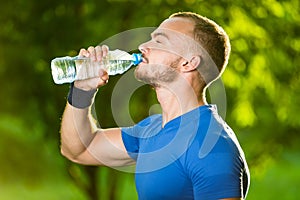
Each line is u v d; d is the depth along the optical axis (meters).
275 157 14.38
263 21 12.09
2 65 12.48
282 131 14.02
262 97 13.24
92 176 13.20
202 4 11.74
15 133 14.16
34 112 12.71
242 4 11.88
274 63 12.30
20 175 14.30
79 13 11.98
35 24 12.09
